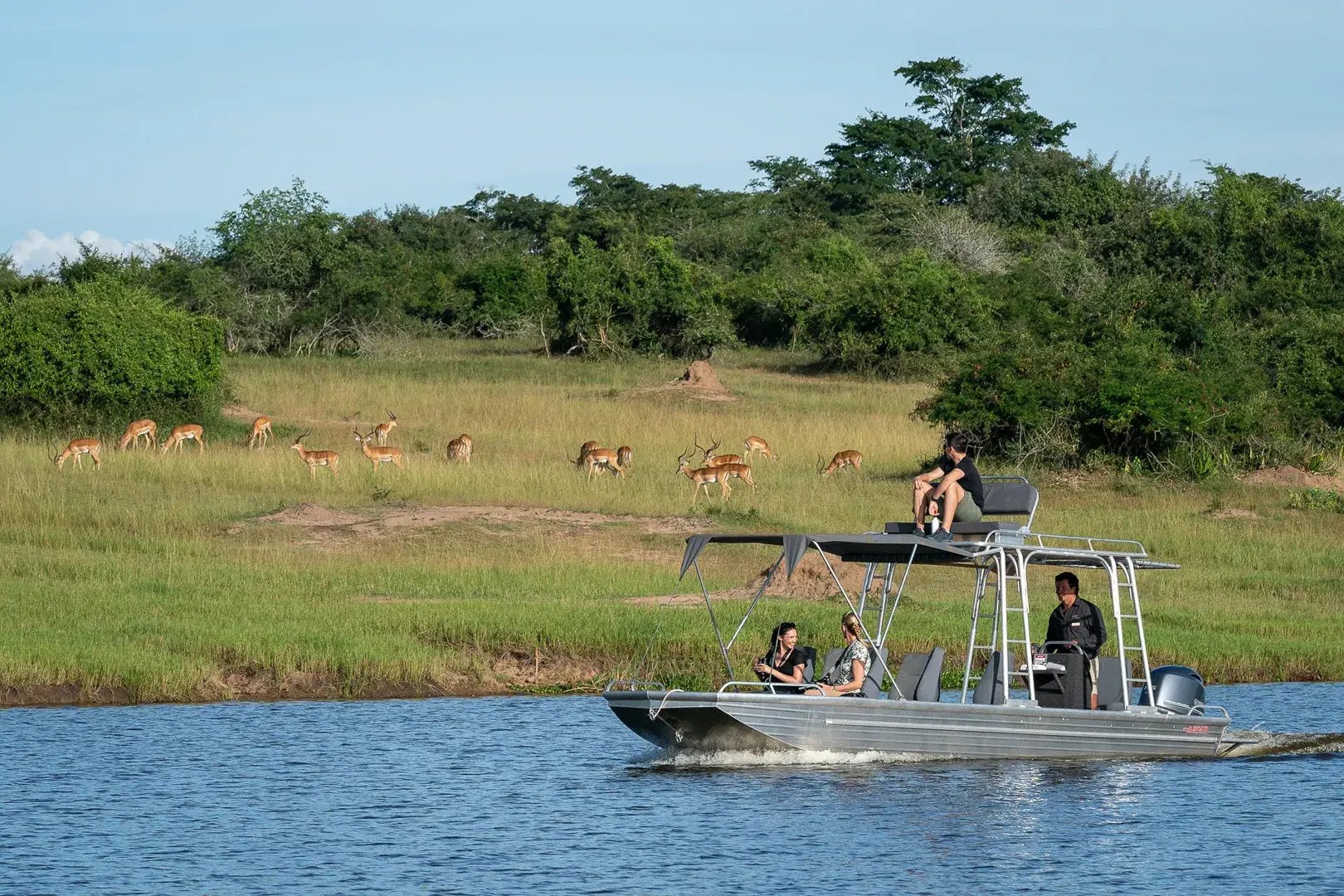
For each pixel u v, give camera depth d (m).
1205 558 80.00
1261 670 58.84
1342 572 77.75
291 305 169.25
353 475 95.81
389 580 68.25
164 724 46.66
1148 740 43.78
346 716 48.56
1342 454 111.75
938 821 36.06
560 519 84.44
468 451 103.31
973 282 166.75
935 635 58.06
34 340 108.44
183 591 63.97
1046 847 34.03
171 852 33.12
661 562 75.88
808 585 69.31
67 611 58.66
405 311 190.12
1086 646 44.00
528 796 38.31
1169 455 103.44
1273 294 158.25
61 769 40.56
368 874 31.72
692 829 35.25
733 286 183.75
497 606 61.81
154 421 107.62
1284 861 33.09
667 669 54.97
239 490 90.50
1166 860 33.06
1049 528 83.62
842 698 40.88
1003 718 42.22
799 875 31.80
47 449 100.50
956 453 41.66
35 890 30.39
